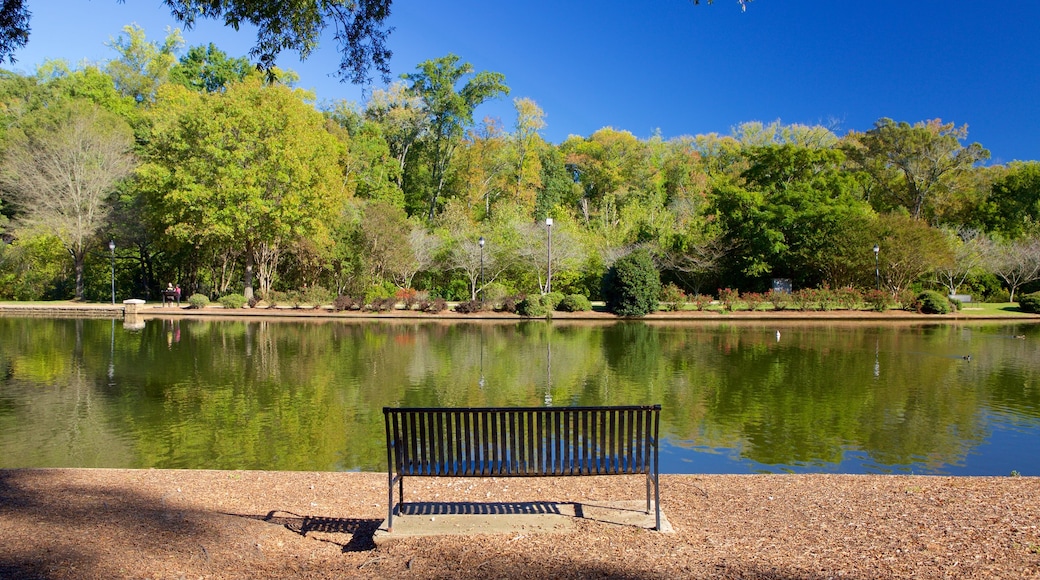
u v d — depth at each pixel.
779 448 7.53
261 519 4.50
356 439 7.86
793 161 38.12
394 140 49.88
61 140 32.75
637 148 54.09
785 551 3.59
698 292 36.34
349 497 5.14
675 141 60.28
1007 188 43.53
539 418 4.22
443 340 18.83
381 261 32.69
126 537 3.97
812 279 35.81
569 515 4.39
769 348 17.06
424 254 33.69
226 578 3.39
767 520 4.29
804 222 34.41
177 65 44.66
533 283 33.56
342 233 34.06
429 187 48.41
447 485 5.51
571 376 12.38
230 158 30.02
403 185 50.06
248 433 8.14
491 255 32.75
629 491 5.23
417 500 5.05
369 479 5.73
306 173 30.52
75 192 33.28
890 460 7.06
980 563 3.31
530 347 17.14
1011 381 11.99
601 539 3.86
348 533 4.22
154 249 36.72
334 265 34.94
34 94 39.06
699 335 20.66
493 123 48.03
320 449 7.44
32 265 35.88
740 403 9.99
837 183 36.59
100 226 33.53
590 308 28.41
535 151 50.69
